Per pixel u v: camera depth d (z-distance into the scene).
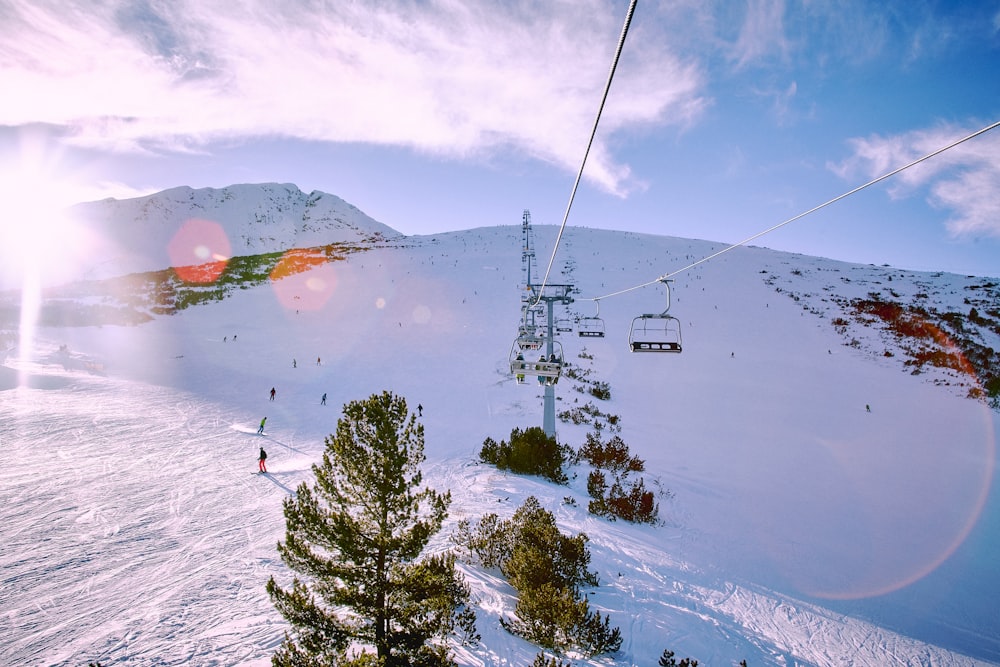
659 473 23.17
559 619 9.06
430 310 58.88
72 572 10.23
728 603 12.33
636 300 64.94
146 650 7.94
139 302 62.16
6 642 7.97
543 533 11.49
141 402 28.17
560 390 37.09
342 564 7.37
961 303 67.31
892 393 41.91
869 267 91.31
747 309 63.34
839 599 13.72
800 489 22.67
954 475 25.81
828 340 55.16
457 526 14.27
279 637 8.45
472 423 29.31
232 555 11.48
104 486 15.31
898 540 18.28
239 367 39.62
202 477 17.03
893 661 10.95
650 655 9.35
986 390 42.88
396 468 7.26
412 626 7.23
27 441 19.34
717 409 35.50
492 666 8.21
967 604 14.17
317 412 29.55
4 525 12.12
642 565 13.60
